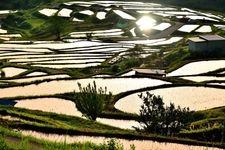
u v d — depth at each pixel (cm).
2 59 11450
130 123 5106
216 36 10512
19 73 9206
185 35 16875
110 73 9175
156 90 6700
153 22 19425
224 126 4062
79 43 15150
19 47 14012
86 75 8900
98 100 4953
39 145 2483
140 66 10594
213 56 9962
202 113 5209
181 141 3566
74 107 5816
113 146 2281
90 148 2392
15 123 3794
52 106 5881
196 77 7906
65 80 7638
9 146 2097
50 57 11981
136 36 17350
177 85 6950
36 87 7162
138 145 3475
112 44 15062
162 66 10231
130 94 6494
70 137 3628
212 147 3466
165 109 4331
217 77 7925
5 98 6181
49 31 19925
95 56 12469
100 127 4575
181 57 10256
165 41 15838
